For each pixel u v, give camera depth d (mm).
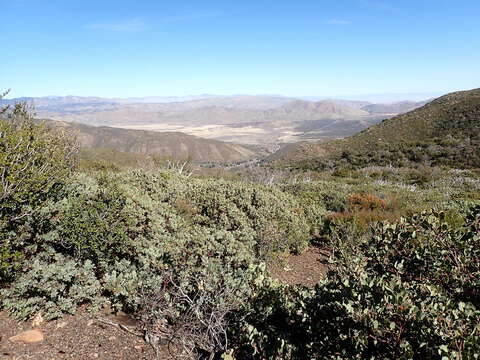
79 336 3203
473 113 45406
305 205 9367
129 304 3629
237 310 3221
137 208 4918
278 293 3439
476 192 15953
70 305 3482
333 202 10891
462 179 21078
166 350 3102
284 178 19094
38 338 3082
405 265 2928
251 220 6098
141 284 3527
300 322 2879
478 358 1766
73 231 4012
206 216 6508
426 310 1997
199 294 3299
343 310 2246
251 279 3533
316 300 2738
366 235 6926
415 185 20859
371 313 2072
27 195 3689
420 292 2396
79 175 7684
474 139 37312
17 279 3484
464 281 2611
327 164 39969
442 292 2477
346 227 7242
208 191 7332
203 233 4258
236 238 4945
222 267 3555
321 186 14633
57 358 2871
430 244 2916
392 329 1959
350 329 2143
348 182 23172
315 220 8211
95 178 8344
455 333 1854
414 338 1971
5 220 3459
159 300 3441
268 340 2807
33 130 3900
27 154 3748
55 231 4055
